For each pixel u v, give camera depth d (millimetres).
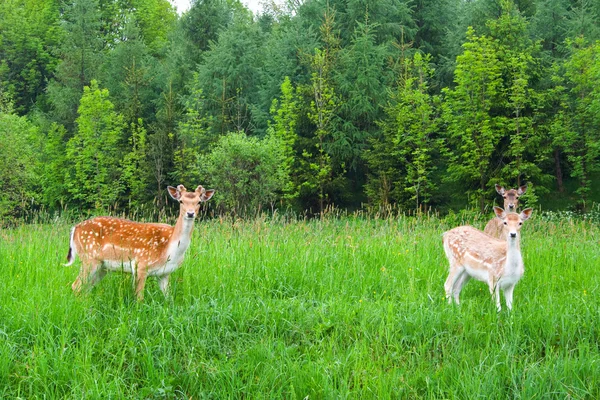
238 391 5441
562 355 5980
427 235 12891
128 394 5379
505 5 28719
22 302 6812
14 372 5676
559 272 9477
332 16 32750
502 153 26594
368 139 28766
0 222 14125
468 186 27250
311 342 6527
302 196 30109
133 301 7129
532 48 28656
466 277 8562
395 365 5891
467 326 6691
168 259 7570
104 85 42281
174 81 39781
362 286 8625
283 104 30344
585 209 26328
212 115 35781
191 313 6758
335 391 5309
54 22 51812
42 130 39844
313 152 30484
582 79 26609
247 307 7023
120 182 33531
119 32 52969
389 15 35750
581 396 5344
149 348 5867
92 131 33656
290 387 5461
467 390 5367
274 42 37844
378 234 12500
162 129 33125
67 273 8453
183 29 44000
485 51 26656
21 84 48375
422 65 32469
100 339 6164
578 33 30188
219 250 9867
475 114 26062
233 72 35750
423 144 26828
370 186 28297
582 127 27016
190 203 7484
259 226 11672
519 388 5516
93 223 7926
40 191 37781
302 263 9312
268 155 25891
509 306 7461
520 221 7582
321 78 29953
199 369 5797
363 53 30594
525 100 25672
